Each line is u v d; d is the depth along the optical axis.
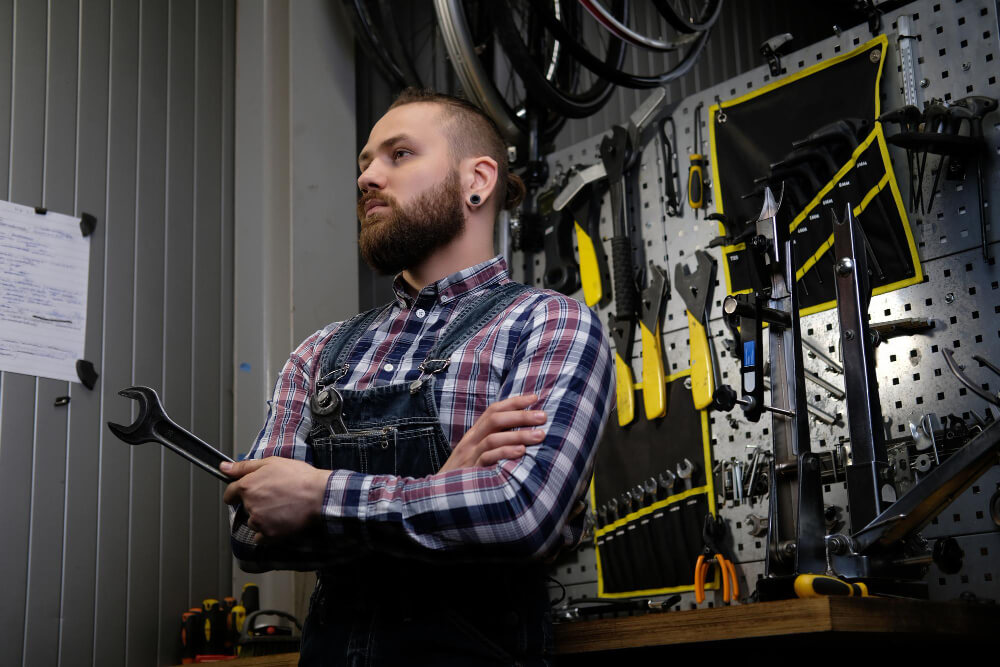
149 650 2.38
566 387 1.20
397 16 3.13
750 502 2.12
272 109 2.79
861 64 2.13
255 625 2.43
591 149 2.65
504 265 1.45
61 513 2.29
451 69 3.13
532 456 1.13
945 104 2.01
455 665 1.15
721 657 1.71
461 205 1.43
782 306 1.71
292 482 1.14
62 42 2.51
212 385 2.66
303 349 1.49
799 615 1.22
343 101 2.89
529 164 2.59
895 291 2.00
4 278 2.30
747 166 2.28
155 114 2.69
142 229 2.59
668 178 2.42
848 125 2.07
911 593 1.52
